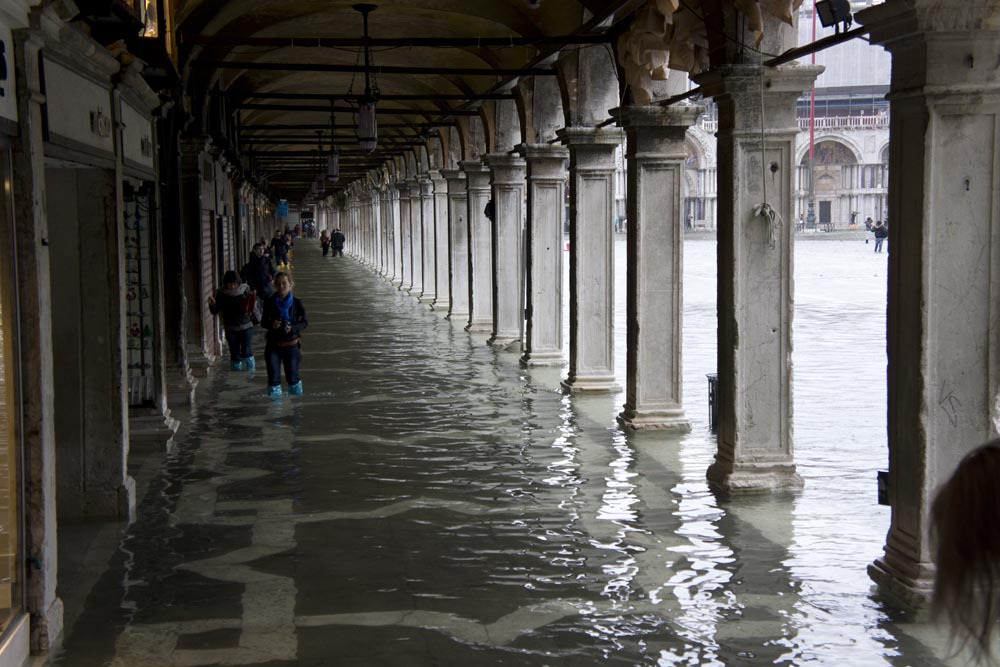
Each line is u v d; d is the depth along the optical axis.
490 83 17.20
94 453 7.54
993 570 1.67
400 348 17.55
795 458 9.30
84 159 6.48
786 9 7.41
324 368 15.17
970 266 5.70
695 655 5.17
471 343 18.25
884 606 5.78
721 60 8.03
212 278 16.17
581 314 12.78
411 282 30.48
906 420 5.88
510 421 11.16
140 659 5.16
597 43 11.06
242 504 7.99
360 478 8.75
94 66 6.50
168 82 8.87
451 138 22.52
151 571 6.47
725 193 8.16
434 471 8.97
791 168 8.06
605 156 12.62
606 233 12.77
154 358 9.79
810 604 5.82
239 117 23.73
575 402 12.32
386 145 31.66
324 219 96.88
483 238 19.81
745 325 8.15
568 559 6.64
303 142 30.77
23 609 5.20
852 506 7.79
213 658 5.17
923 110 5.62
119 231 7.44
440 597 6.00
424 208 27.36
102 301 7.45
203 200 14.73
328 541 7.06
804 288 26.84
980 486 1.69
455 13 14.05
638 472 8.88
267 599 5.98
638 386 10.56
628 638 5.38
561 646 5.30
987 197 5.69
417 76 19.61
